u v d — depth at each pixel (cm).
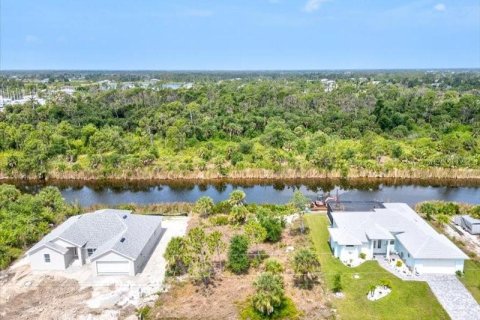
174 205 5250
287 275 3444
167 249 3459
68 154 7731
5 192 5016
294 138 8425
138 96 13088
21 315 2945
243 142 7969
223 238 4175
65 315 2938
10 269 3619
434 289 3209
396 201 5816
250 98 12156
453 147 7750
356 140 8888
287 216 4903
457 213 4975
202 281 3378
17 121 9506
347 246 3709
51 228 4472
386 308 2970
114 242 3588
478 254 3819
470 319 2828
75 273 3538
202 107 11300
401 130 9306
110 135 8262
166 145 8519
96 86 17700
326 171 6962
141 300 3122
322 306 3000
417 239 3634
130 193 6412
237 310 2969
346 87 14638
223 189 6606
